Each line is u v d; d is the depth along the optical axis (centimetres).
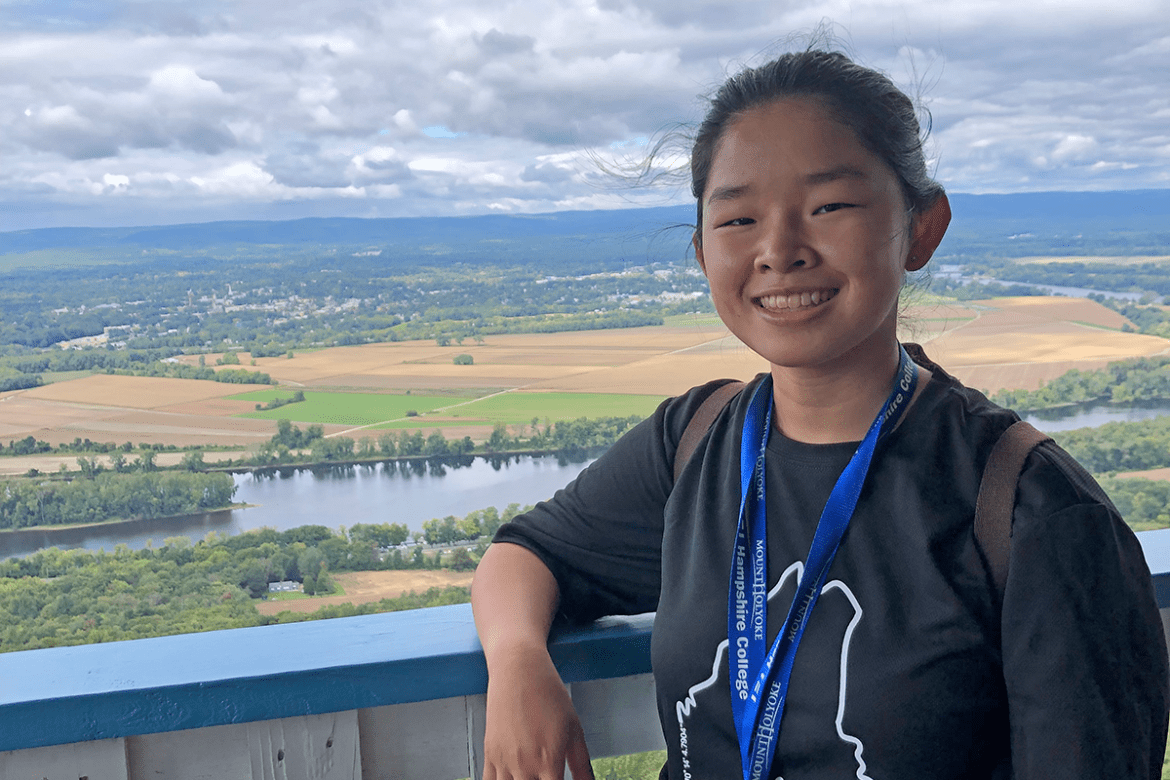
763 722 68
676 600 77
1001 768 65
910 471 67
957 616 62
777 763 68
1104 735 57
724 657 72
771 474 75
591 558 89
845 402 72
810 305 67
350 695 88
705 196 74
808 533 71
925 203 72
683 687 75
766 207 67
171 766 88
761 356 71
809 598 68
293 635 96
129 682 84
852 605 66
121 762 86
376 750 94
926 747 63
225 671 87
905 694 63
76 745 85
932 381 73
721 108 71
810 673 67
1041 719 58
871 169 66
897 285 68
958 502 64
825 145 66
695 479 81
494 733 75
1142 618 59
